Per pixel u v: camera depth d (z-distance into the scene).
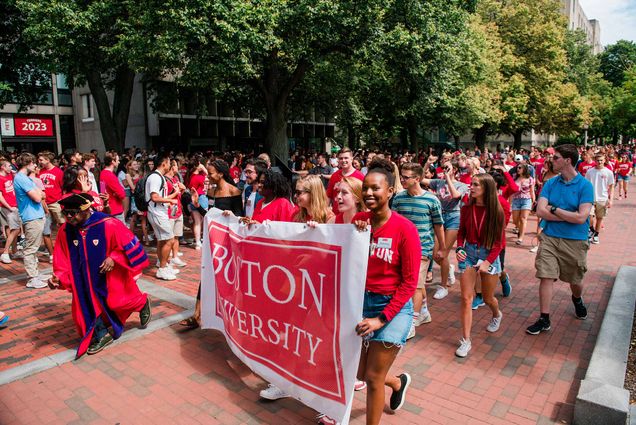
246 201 5.98
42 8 14.40
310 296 3.56
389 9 16.56
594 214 10.50
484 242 4.72
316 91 22.45
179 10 12.66
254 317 4.06
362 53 16.50
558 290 6.96
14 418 3.81
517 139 44.72
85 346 4.83
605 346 4.53
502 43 35.69
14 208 8.68
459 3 20.11
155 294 6.68
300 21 14.68
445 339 5.26
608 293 6.80
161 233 7.36
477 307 6.26
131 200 11.01
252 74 15.17
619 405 3.49
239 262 4.23
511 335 5.36
